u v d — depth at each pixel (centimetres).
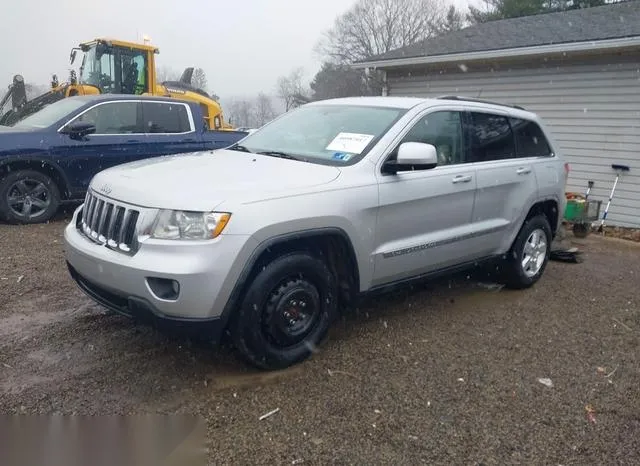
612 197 1023
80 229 400
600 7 1348
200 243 324
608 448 306
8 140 748
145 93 1287
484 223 509
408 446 298
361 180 399
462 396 353
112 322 441
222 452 287
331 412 327
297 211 355
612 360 420
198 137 891
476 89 1225
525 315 508
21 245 659
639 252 842
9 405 321
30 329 425
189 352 393
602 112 1029
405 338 438
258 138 496
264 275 349
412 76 1350
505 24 1405
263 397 340
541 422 328
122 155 825
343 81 5569
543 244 594
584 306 545
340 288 415
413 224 437
